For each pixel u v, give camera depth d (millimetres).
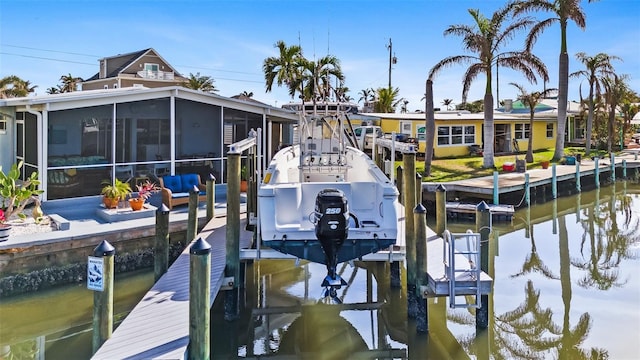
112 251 4445
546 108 32750
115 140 10430
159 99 11047
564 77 22078
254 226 7570
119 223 8664
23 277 7102
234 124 12367
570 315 6973
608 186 20719
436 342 6133
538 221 14008
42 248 7281
